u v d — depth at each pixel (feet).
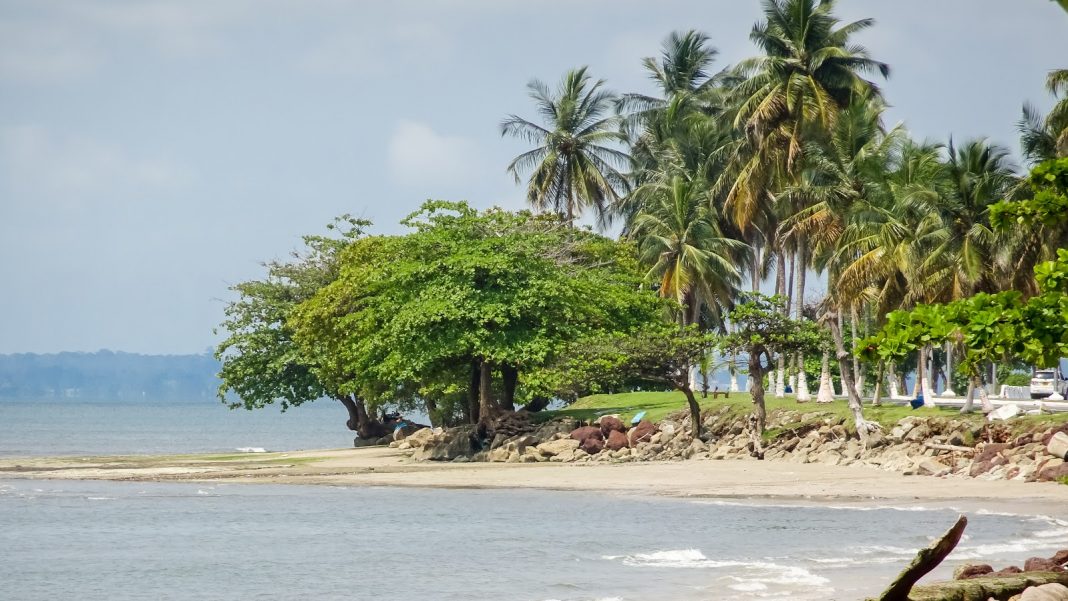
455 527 110.22
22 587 78.23
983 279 176.35
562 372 200.54
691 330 201.26
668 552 89.04
